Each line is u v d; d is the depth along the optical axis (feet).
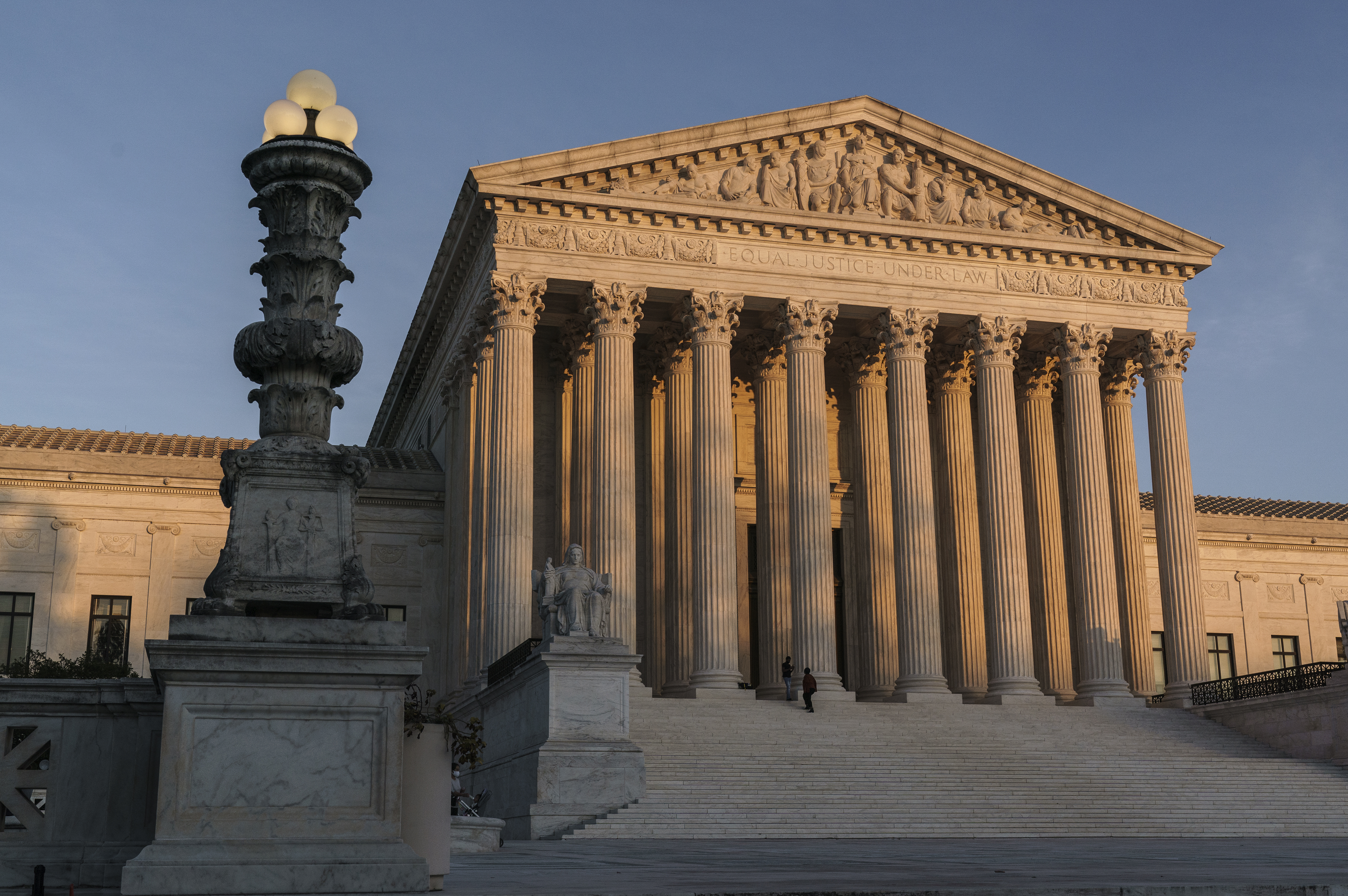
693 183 170.40
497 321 160.04
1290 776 132.57
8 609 178.81
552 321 179.22
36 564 180.75
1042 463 194.59
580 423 173.37
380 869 38.58
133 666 180.65
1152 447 183.62
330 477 43.24
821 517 165.17
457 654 169.78
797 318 170.50
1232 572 224.12
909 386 172.65
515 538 153.58
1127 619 188.55
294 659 39.52
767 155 174.91
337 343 45.03
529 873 58.65
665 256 167.12
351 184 46.96
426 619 189.16
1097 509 176.35
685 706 144.25
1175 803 121.60
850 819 112.27
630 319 163.32
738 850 86.94
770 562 178.40
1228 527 225.35
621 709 114.32
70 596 181.06
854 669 198.29
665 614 182.70
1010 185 181.98
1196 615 175.63
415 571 190.49
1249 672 219.41
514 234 161.48
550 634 117.91
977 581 188.24
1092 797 122.42
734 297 168.04
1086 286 183.83
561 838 106.73
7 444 188.55
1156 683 207.41
